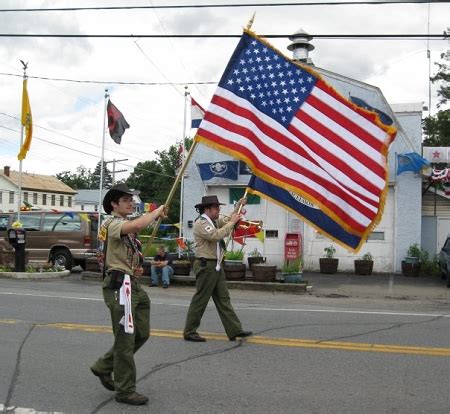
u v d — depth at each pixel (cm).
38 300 1092
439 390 534
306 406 488
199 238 732
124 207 504
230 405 489
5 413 471
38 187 6769
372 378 572
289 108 729
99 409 479
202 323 860
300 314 961
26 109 1950
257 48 746
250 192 731
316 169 711
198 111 1786
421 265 1742
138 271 503
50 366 611
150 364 621
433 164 1983
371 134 711
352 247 705
